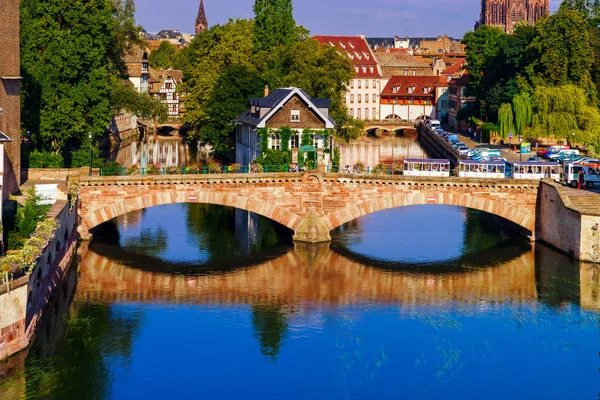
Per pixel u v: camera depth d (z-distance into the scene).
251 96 125.44
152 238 86.62
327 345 57.06
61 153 106.31
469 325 60.75
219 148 129.00
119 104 125.44
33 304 57.09
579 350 56.06
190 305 65.06
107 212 81.75
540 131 132.38
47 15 95.31
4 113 73.56
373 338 58.12
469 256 80.62
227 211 102.88
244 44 142.88
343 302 66.25
